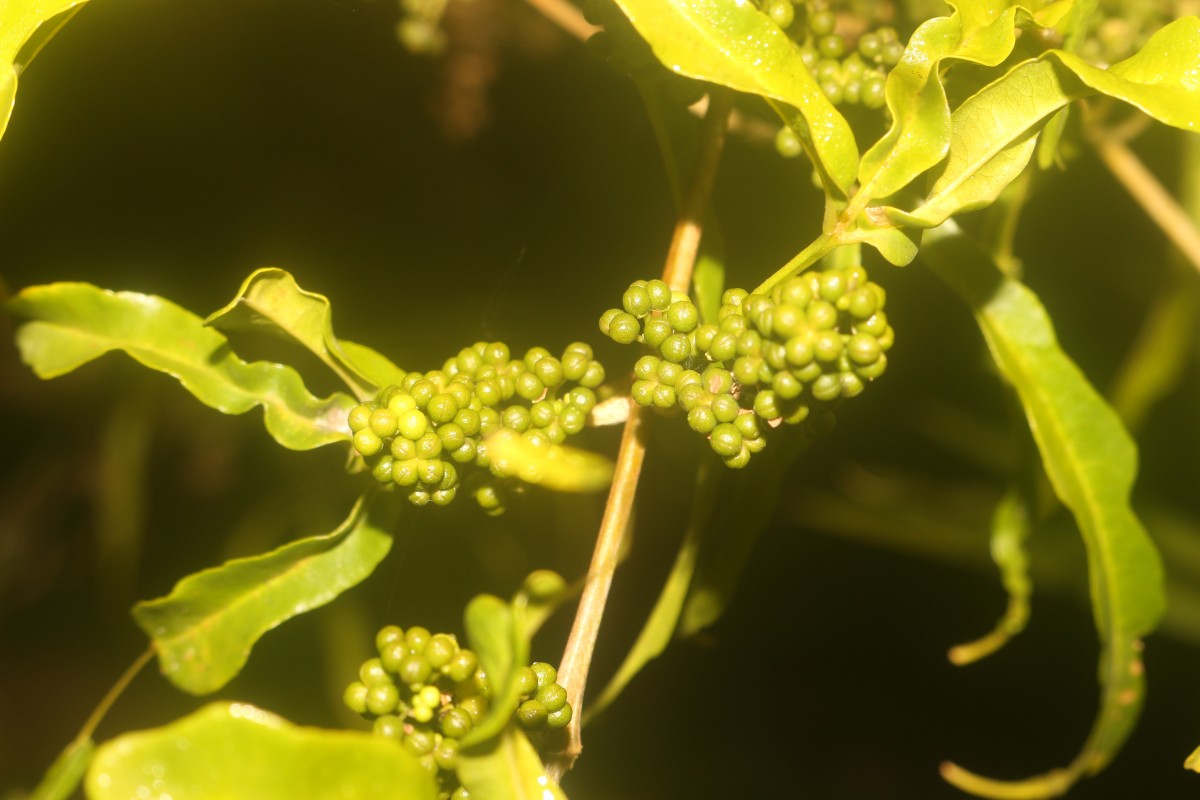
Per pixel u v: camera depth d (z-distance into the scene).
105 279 0.91
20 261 0.89
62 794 0.62
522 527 0.82
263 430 1.08
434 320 0.85
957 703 1.20
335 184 0.89
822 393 0.61
